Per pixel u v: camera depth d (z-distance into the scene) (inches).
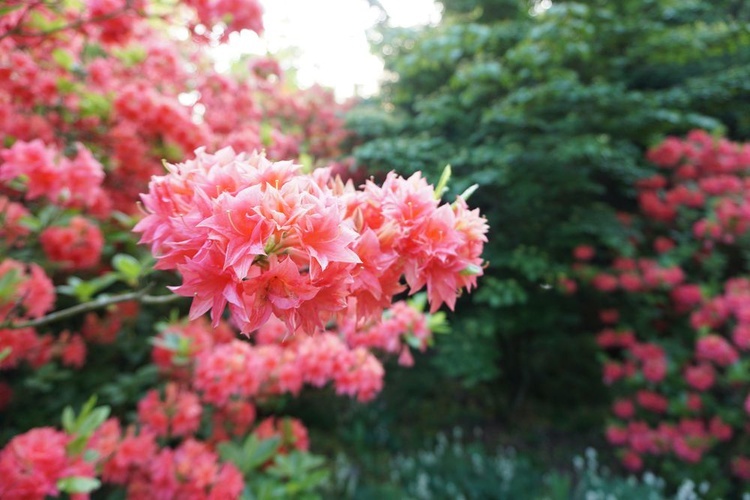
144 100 97.2
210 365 88.0
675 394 177.9
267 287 28.0
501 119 164.7
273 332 92.1
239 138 113.0
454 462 183.9
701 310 170.1
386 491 158.2
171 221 33.7
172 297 57.8
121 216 97.0
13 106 90.4
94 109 97.0
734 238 175.5
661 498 156.4
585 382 262.2
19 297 70.5
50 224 83.4
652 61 202.4
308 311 29.5
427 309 117.7
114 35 88.6
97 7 84.1
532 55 159.2
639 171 193.5
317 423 222.1
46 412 122.8
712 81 194.1
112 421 84.0
